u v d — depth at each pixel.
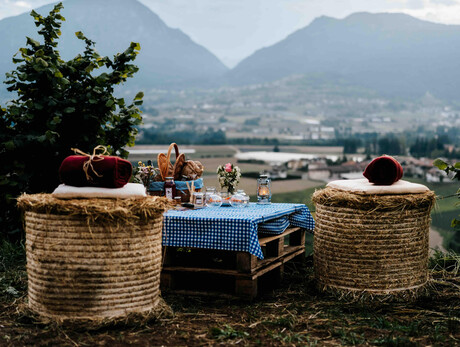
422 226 4.26
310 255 5.54
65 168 3.52
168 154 4.98
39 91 5.86
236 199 4.95
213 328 3.37
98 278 3.38
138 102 6.45
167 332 3.38
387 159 4.23
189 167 5.01
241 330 3.47
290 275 5.05
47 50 6.09
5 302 4.02
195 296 4.26
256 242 4.05
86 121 6.05
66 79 5.77
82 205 3.30
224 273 4.18
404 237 4.19
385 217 4.14
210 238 4.12
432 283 4.70
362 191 4.16
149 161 5.04
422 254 4.30
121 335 3.27
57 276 3.39
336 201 4.22
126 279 3.44
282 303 4.16
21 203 3.49
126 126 6.32
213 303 4.12
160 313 3.63
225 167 5.32
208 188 5.16
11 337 3.22
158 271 3.68
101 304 3.39
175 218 4.19
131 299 3.48
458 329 3.49
